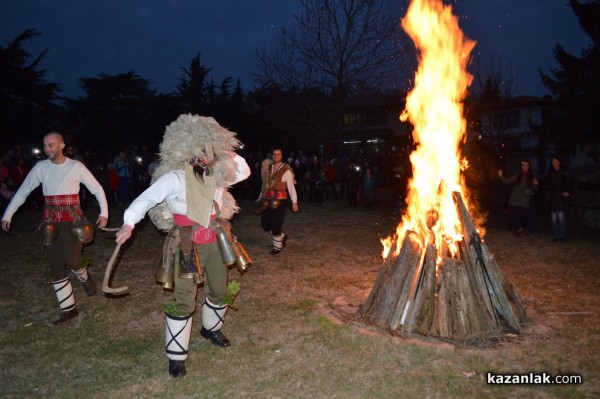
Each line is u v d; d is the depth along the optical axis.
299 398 3.75
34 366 4.32
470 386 3.88
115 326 5.27
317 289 6.54
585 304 5.87
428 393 3.80
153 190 3.90
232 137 4.20
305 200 20.12
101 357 4.49
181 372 4.12
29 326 5.28
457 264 4.82
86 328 5.21
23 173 14.04
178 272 3.94
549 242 10.44
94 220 12.85
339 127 26.17
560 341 4.68
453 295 4.78
